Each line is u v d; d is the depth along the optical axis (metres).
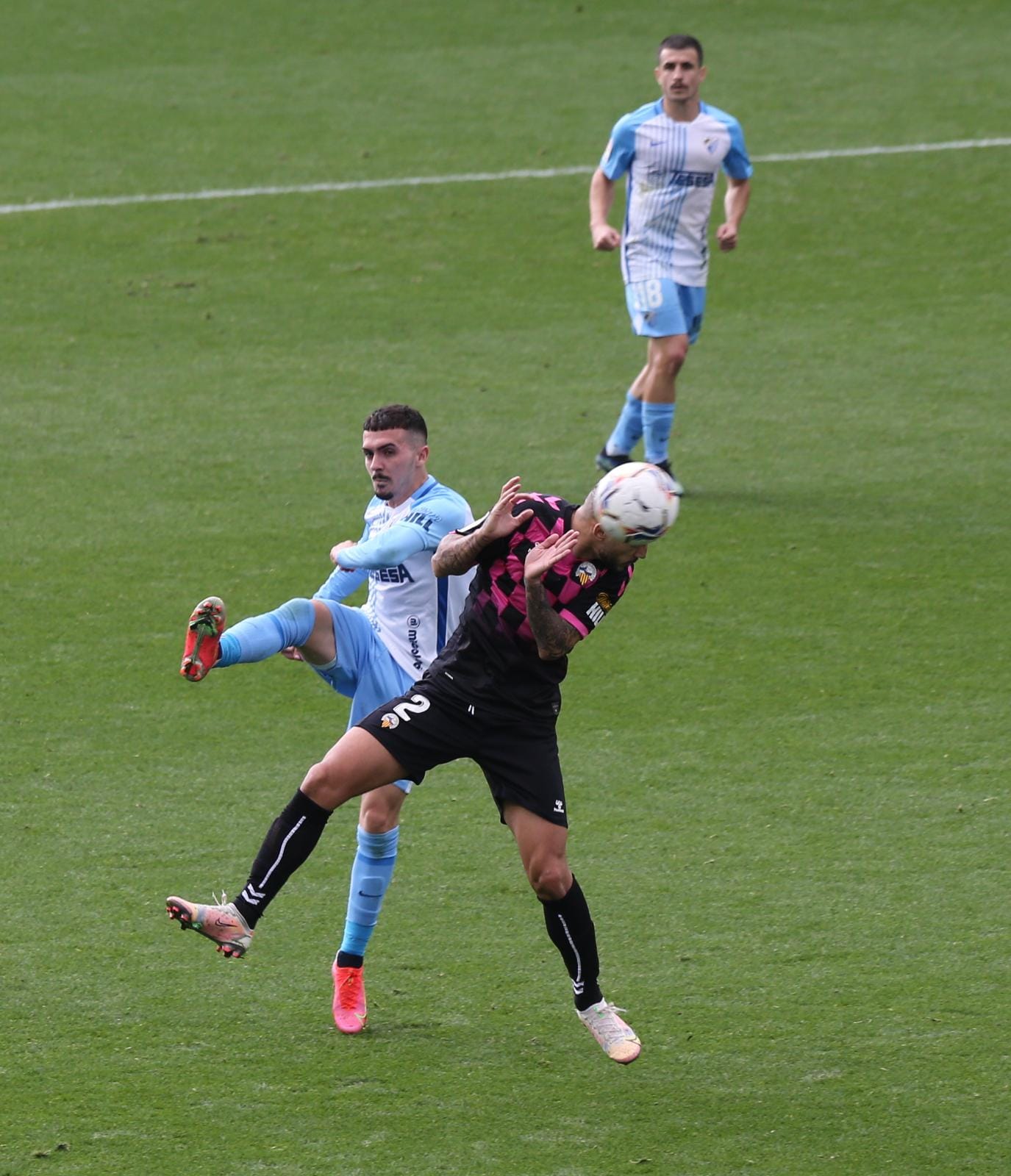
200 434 41.56
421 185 61.09
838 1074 18.91
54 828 24.30
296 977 20.92
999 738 27.39
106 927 21.83
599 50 75.56
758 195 61.12
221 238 56.53
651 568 34.50
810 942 21.66
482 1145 17.55
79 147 64.44
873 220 58.97
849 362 47.56
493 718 18.41
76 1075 18.64
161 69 73.38
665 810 25.14
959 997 20.38
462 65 73.94
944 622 31.97
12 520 36.19
